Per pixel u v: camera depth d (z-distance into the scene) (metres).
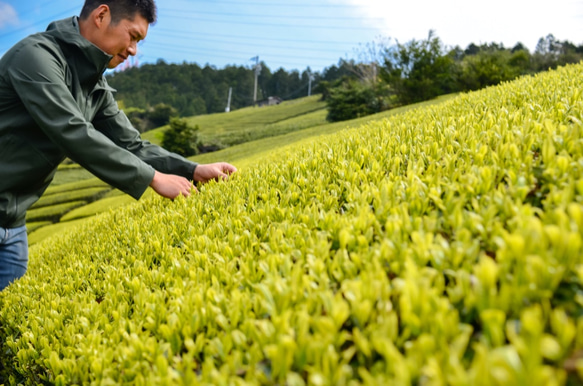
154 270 1.93
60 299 2.23
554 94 2.80
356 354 1.11
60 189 20.62
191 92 120.56
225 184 2.98
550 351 0.77
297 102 79.81
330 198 2.02
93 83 2.86
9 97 2.53
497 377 0.75
